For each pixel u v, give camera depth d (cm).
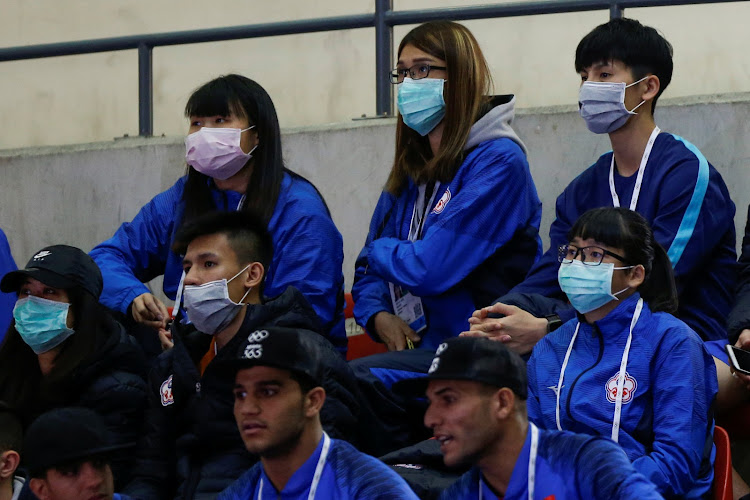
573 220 1239
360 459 804
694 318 1199
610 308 1015
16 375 1151
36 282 1134
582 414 993
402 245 1234
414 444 1131
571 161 1471
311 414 800
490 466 794
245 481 846
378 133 1557
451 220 1227
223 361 797
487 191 1234
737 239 1409
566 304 1161
